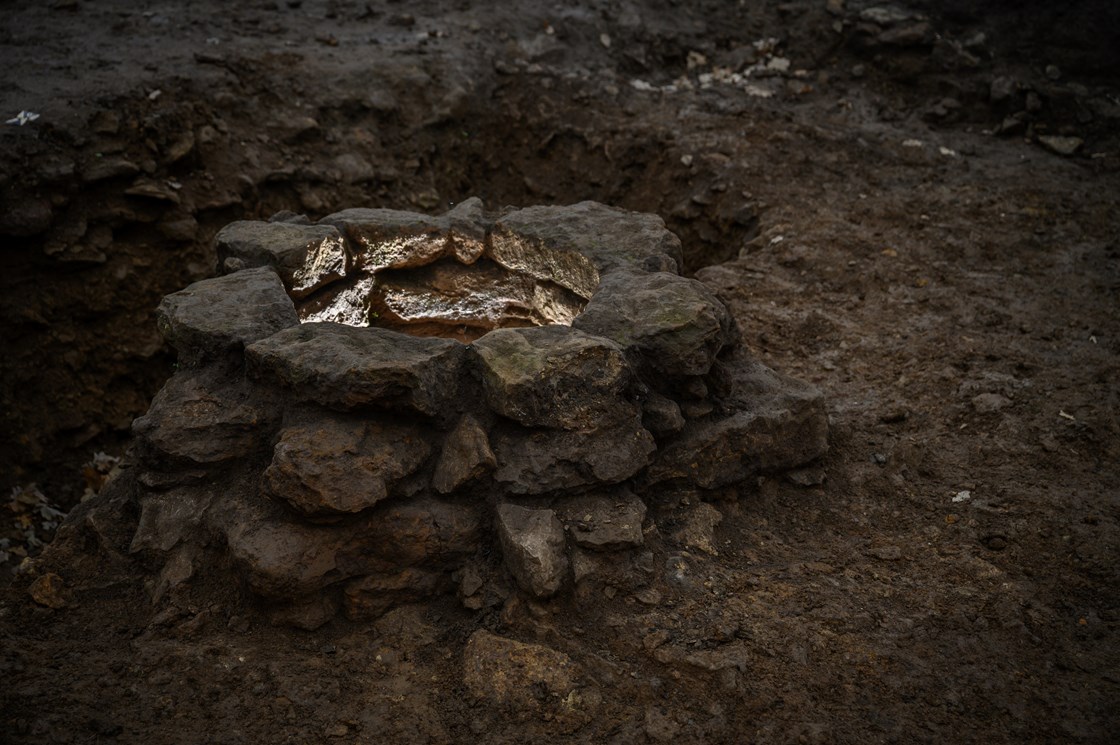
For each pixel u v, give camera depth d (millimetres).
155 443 2779
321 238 3281
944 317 4234
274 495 2668
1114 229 5016
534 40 7016
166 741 2438
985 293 4414
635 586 2764
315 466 2635
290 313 2984
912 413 3633
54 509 4449
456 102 6301
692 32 7438
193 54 5855
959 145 6266
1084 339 4066
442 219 3512
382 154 5984
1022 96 6566
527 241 3457
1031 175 5758
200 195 5176
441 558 2742
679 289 3066
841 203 5371
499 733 2482
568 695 2541
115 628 2705
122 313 4887
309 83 6012
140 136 5098
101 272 4816
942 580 2891
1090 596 2855
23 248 4613
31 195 4621
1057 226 5055
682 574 2805
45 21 6254
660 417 2916
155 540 2781
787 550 2969
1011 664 2648
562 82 6746
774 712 2516
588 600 2727
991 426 3541
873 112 6723
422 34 6848
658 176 6109
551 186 6402
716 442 3002
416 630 2697
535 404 2742
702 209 5707
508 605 2688
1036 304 4332
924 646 2684
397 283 3553
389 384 2676
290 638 2686
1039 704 2553
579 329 2963
